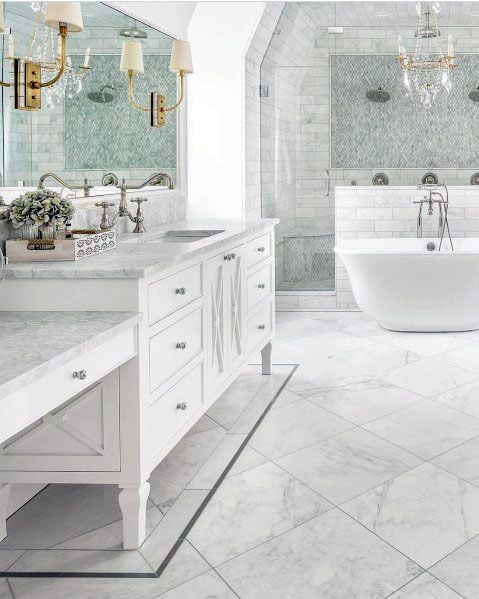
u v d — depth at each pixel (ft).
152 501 8.96
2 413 5.01
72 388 6.10
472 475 9.54
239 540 7.88
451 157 23.31
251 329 12.91
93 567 7.37
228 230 12.20
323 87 21.59
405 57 20.89
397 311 18.42
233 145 19.61
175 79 16.14
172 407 8.77
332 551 7.57
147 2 14.44
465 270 17.60
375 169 23.41
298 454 10.41
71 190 11.21
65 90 11.04
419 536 7.88
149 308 7.89
